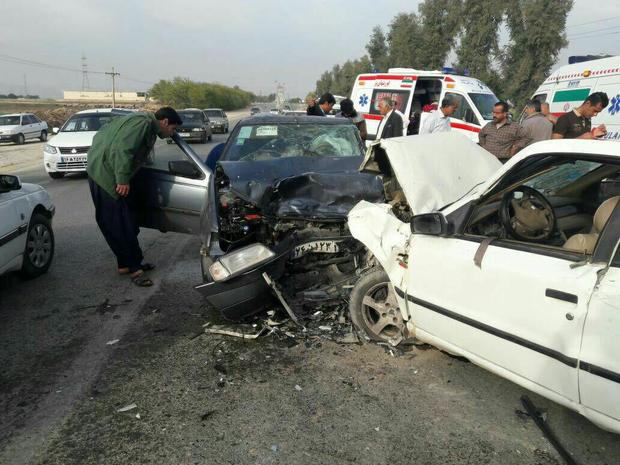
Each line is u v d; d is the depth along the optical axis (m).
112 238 5.05
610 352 2.10
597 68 8.23
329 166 5.05
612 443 2.62
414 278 3.12
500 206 2.82
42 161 17.67
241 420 2.82
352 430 2.73
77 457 2.53
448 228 2.88
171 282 5.12
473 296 2.72
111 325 4.09
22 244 4.84
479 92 11.61
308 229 4.02
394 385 3.16
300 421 2.81
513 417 2.84
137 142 4.71
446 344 3.02
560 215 2.74
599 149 2.39
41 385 3.19
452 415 2.86
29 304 4.54
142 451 2.57
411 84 12.15
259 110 48.84
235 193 4.28
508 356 2.58
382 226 3.45
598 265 2.23
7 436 2.69
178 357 3.54
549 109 9.20
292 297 4.11
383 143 3.69
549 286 2.33
